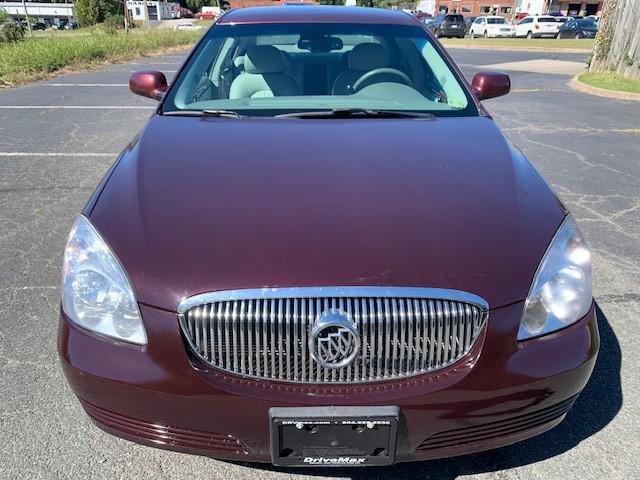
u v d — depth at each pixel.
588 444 2.13
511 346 1.67
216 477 1.99
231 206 1.90
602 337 2.77
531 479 1.99
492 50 21.95
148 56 18.05
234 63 3.13
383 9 3.69
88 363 1.68
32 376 2.45
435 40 3.33
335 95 2.99
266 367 1.64
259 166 2.17
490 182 2.10
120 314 1.68
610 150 6.14
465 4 55.03
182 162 2.21
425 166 2.20
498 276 1.69
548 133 6.89
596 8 52.91
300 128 2.55
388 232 1.78
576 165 5.59
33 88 10.34
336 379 1.64
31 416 2.23
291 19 3.34
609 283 3.29
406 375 1.65
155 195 1.98
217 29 3.31
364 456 1.68
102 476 1.98
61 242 3.73
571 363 1.71
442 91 3.03
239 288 1.62
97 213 1.92
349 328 1.59
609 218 4.24
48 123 7.22
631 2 10.62
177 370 1.64
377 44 3.20
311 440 1.65
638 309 3.01
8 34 19.92
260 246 1.72
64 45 15.41
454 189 2.04
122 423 1.74
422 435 1.68
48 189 4.73
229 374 1.65
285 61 3.16
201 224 1.82
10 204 4.39
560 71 13.95
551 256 1.78
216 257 1.70
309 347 1.61
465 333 1.66
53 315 2.90
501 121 7.54
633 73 10.75
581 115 8.00
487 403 1.67
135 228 1.82
